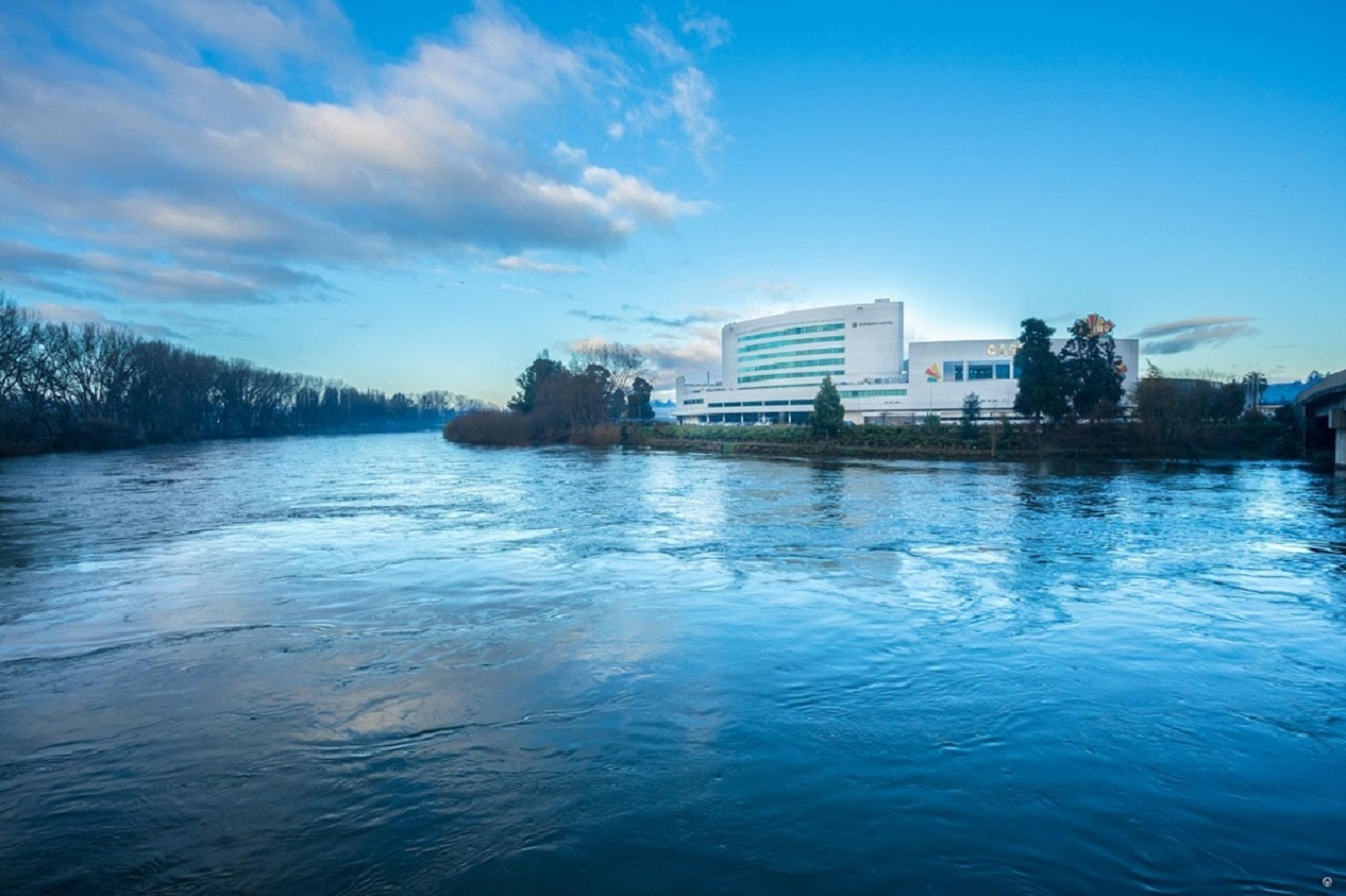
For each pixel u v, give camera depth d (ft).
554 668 39.01
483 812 25.39
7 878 22.18
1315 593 54.34
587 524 89.71
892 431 219.41
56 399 301.43
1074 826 24.48
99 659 40.83
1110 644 42.70
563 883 21.79
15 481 155.53
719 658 40.50
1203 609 50.24
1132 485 132.05
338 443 384.68
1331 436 190.80
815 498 114.62
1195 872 22.20
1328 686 36.29
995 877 21.99
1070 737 30.81
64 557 70.18
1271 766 28.37
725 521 90.89
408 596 54.44
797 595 54.08
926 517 93.25
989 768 28.27
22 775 28.22
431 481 151.64
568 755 29.43
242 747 30.22
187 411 413.39
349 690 36.22
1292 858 22.80
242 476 165.89
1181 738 30.76
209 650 42.27
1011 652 41.39
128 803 26.23
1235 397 236.43
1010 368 397.80
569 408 341.41
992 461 191.01
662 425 329.72
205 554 71.72
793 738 30.76
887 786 26.94
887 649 41.86
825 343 467.11
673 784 27.17
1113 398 213.05
